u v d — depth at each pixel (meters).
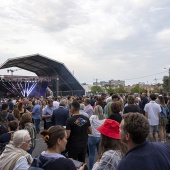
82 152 6.14
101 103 9.49
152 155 2.18
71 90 39.69
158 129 10.13
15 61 35.00
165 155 2.24
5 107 8.02
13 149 3.93
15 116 8.27
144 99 12.43
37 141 12.00
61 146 3.24
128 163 2.13
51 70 38.66
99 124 6.79
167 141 11.01
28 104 15.07
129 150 2.25
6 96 33.62
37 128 13.97
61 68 36.38
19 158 3.78
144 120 2.29
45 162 2.89
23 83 33.97
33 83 34.34
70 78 37.56
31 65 38.81
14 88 33.81
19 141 3.97
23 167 3.70
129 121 2.29
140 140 2.25
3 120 7.04
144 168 2.10
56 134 3.21
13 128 5.47
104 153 3.14
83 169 3.35
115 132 3.24
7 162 3.77
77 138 6.05
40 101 18.66
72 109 6.25
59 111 8.05
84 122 6.13
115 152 3.12
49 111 10.64
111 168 3.02
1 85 33.56
